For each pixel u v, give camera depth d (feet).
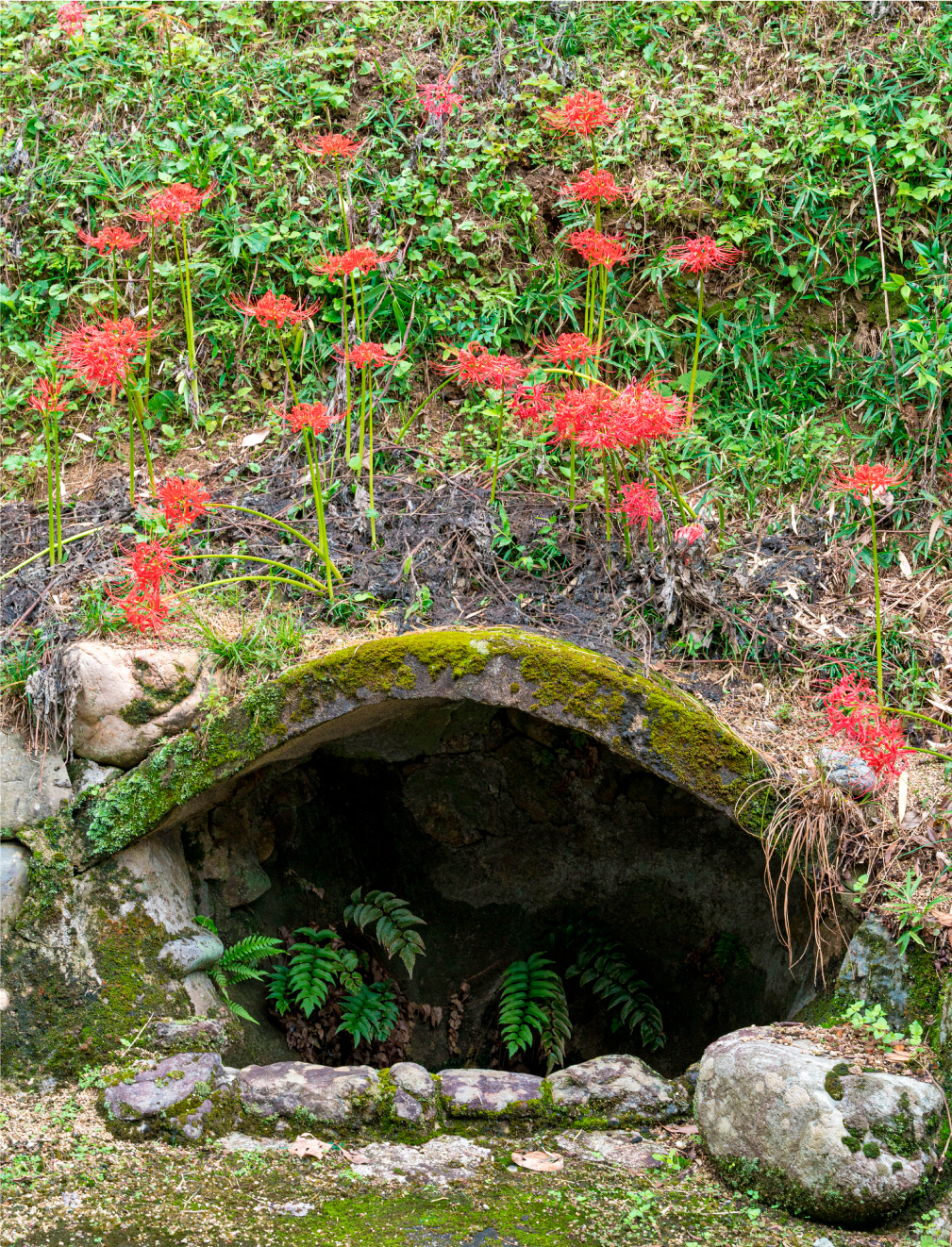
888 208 15.72
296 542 13.39
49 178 16.75
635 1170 9.50
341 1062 14.06
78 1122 9.98
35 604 12.62
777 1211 8.87
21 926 11.13
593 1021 14.80
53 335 16.01
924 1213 8.64
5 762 11.60
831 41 17.16
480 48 17.74
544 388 14.52
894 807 10.85
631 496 12.07
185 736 11.35
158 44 18.01
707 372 15.37
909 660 12.51
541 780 14.28
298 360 15.76
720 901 13.89
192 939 11.62
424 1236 8.41
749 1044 9.66
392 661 11.06
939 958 9.81
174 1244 8.26
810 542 13.79
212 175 16.63
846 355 15.52
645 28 17.61
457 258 16.02
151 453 15.19
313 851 14.64
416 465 14.46
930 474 14.34
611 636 12.15
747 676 12.21
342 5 18.33
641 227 16.08
